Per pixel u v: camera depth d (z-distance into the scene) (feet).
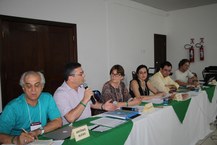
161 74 11.43
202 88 10.87
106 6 15.17
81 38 13.57
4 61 10.24
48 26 11.98
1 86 10.11
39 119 5.34
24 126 5.15
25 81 4.86
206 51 19.02
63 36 12.75
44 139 4.40
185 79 14.25
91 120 5.74
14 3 10.32
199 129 9.45
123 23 16.66
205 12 18.83
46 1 11.60
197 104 9.18
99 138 4.42
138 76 9.84
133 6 17.31
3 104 10.16
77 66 6.23
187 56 20.18
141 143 5.71
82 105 5.77
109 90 8.25
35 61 11.49
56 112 5.60
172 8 19.86
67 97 6.09
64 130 4.99
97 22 14.61
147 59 19.20
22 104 5.09
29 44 11.21
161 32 20.81
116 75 8.34
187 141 8.37
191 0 17.20
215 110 11.34
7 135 4.45
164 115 6.82
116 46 16.11
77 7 13.25
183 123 8.02
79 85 6.42
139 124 5.61
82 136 4.35
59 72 12.62
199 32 19.29
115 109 6.87
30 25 11.19
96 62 14.61
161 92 10.18
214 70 16.57
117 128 4.95
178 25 20.56
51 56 12.21
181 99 8.16
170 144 7.19
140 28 18.33
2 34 10.11
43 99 5.47
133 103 7.62
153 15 19.74
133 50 17.66
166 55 21.45
